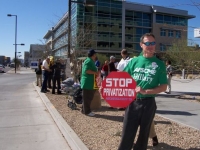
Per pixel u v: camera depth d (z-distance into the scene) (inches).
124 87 132.1
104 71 460.4
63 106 340.8
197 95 468.8
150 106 132.8
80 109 320.8
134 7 1839.3
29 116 302.8
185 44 517.3
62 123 245.8
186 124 245.6
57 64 471.5
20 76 1305.4
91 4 489.1
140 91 127.3
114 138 199.8
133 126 134.0
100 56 1439.5
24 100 429.1
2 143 206.2
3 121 278.4
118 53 1793.8
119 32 1790.1
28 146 199.2
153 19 1852.9
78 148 178.2
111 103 134.2
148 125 134.4
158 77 131.8
